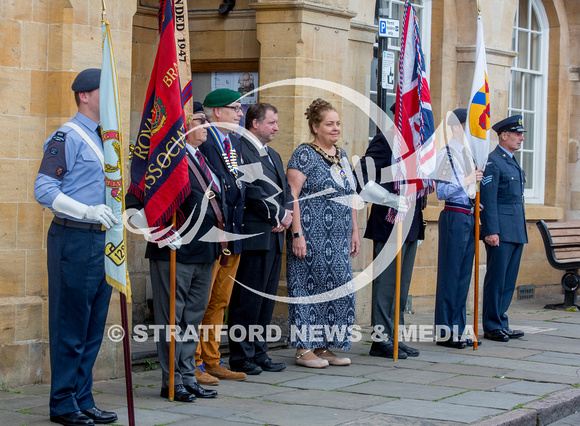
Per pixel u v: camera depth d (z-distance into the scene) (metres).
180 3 5.66
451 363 6.60
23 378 5.56
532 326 8.62
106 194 4.43
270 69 7.63
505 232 7.66
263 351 6.27
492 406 5.13
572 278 9.98
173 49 4.88
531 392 5.54
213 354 5.93
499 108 10.25
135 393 5.43
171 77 4.87
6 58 5.48
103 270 4.68
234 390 5.57
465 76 9.85
